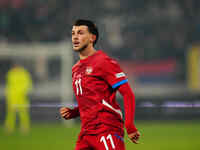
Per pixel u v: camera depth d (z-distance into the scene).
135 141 11.66
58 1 87.06
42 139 37.06
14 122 51.94
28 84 47.16
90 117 12.02
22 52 62.53
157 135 40.06
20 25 84.06
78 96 12.40
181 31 83.38
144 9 86.69
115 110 11.98
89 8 87.12
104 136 11.77
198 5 86.19
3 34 82.69
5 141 35.69
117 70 11.77
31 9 86.12
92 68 11.99
